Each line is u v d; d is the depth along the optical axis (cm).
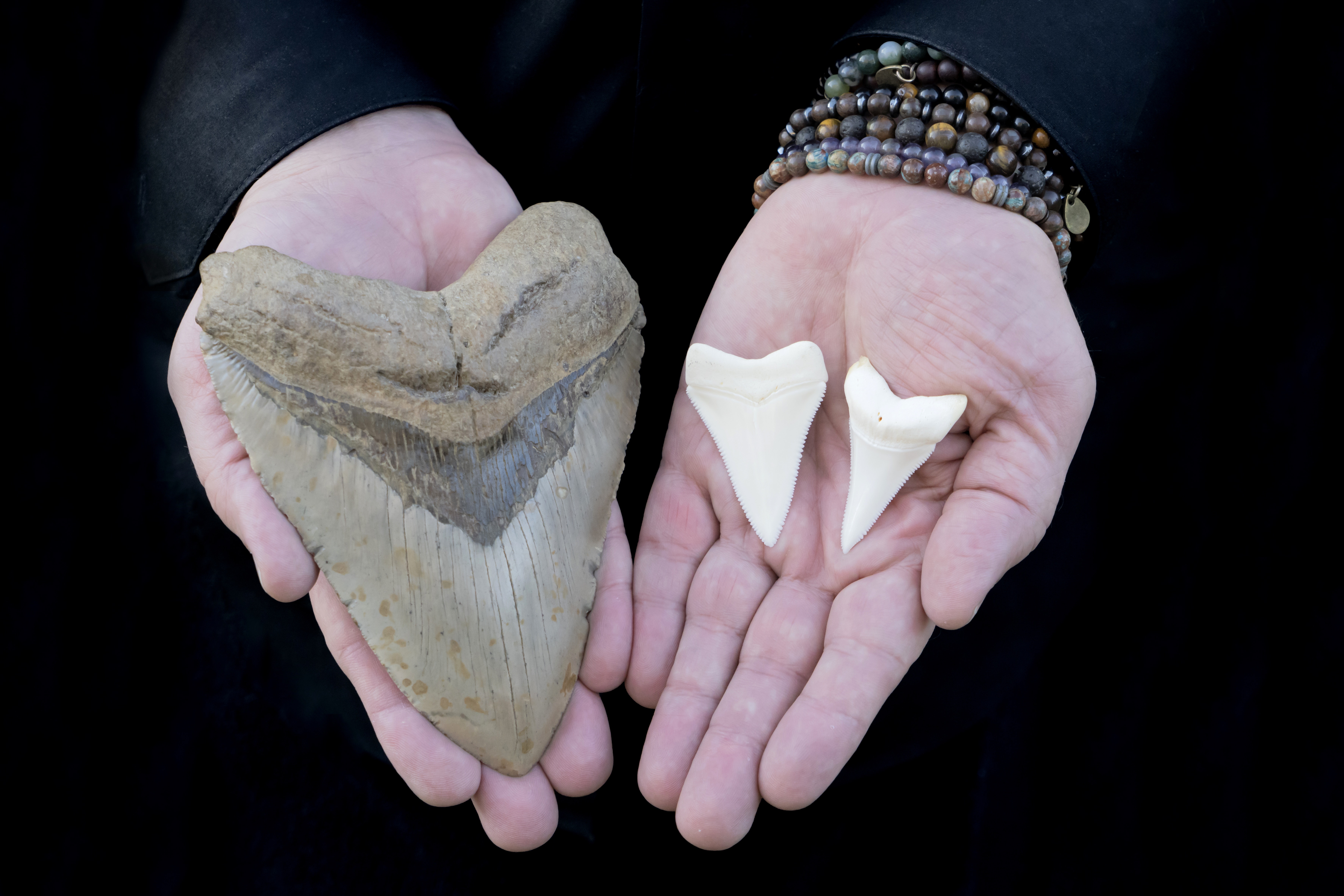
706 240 61
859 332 56
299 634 62
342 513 53
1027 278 54
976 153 56
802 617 54
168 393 62
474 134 61
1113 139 55
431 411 54
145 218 59
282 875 63
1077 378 53
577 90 60
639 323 59
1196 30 55
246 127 57
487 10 60
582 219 58
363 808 63
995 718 63
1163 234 64
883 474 54
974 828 63
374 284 54
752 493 55
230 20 57
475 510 54
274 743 63
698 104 58
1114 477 66
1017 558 53
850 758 60
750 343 58
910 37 56
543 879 64
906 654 53
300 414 53
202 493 62
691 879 64
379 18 59
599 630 55
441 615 53
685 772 53
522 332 55
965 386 54
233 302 53
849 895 63
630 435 58
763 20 57
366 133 58
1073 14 55
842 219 57
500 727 53
